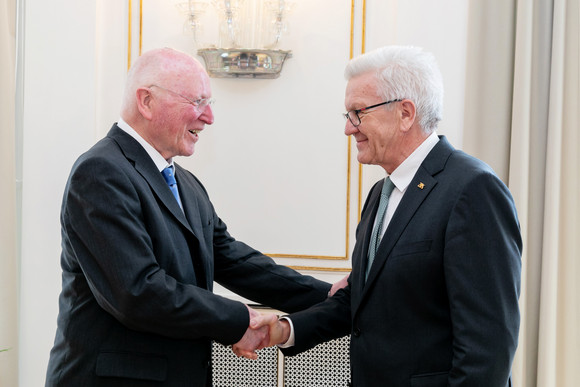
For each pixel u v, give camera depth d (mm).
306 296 2475
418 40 3104
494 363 1593
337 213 3277
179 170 2311
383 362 1779
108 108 3264
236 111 3287
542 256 2957
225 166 3311
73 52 3129
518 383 2971
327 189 3275
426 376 1729
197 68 2074
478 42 3004
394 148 1866
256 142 3291
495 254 1628
